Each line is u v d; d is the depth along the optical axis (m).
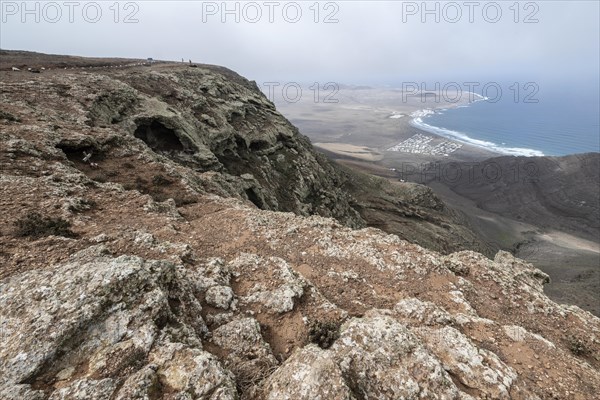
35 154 24.02
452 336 10.99
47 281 9.45
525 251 142.12
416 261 17.78
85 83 45.78
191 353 8.05
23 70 57.84
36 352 7.58
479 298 15.81
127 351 7.95
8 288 9.41
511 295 16.36
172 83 68.75
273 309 12.16
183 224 20.14
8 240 13.72
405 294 15.27
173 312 10.05
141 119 46.47
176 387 7.33
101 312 8.59
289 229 20.17
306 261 17.31
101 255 12.04
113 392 7.06
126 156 31.08
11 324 8.30
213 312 11.55
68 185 21.33
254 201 62.09
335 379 7.70
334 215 89.06
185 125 52.00
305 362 8.12
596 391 10.16
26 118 30.41
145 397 6.96
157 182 27.72
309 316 12.20
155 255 14.09
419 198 147.25
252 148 78.06
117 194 22.33
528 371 10.66
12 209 16.67
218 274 13.59
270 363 9.44
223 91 83.94
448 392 8.41
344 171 147.12
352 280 15.80
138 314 8.77
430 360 9.05
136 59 116.00
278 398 7.45
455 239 121.75
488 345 11.84
